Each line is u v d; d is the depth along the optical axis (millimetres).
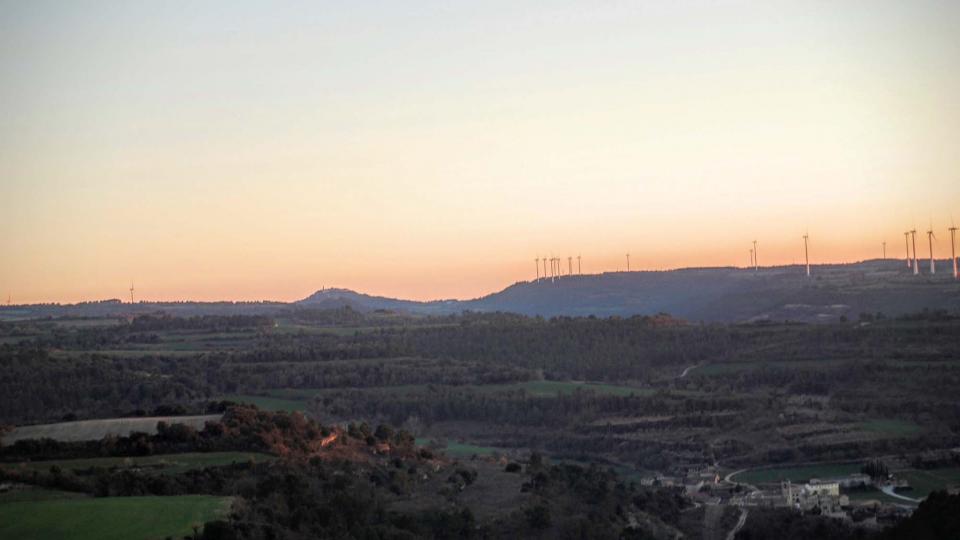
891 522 156750
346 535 130625
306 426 173625
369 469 162375
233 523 120188
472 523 142375
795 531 157625
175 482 141125
